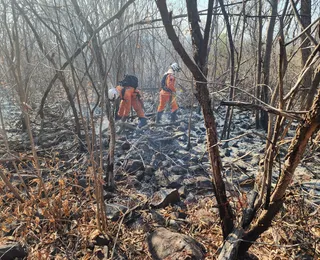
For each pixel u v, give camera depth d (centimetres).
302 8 361
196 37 183
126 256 238
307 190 317
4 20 278
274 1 456
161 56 660
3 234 252
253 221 227
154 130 532
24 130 518
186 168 391
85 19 248
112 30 358
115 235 258
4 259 224
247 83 691
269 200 194
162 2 156
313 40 161
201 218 281
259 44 495
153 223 277
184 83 666
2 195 284
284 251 230
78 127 441
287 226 244
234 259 203
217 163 202
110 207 292
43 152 429
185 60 175
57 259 234
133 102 521
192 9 177
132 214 288
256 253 231
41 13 324
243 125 595
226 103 166
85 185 321
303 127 159
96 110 603
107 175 327
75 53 256
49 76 581
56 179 333
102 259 234
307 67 163
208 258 228
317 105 150
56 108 643
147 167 378
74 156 406
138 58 604
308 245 225
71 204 295
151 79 674
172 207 305
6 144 285
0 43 301
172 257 221
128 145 445
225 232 224
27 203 268
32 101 616
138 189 339
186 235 247
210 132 196
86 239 249
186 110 677
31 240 251
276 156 194
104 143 451
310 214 264
